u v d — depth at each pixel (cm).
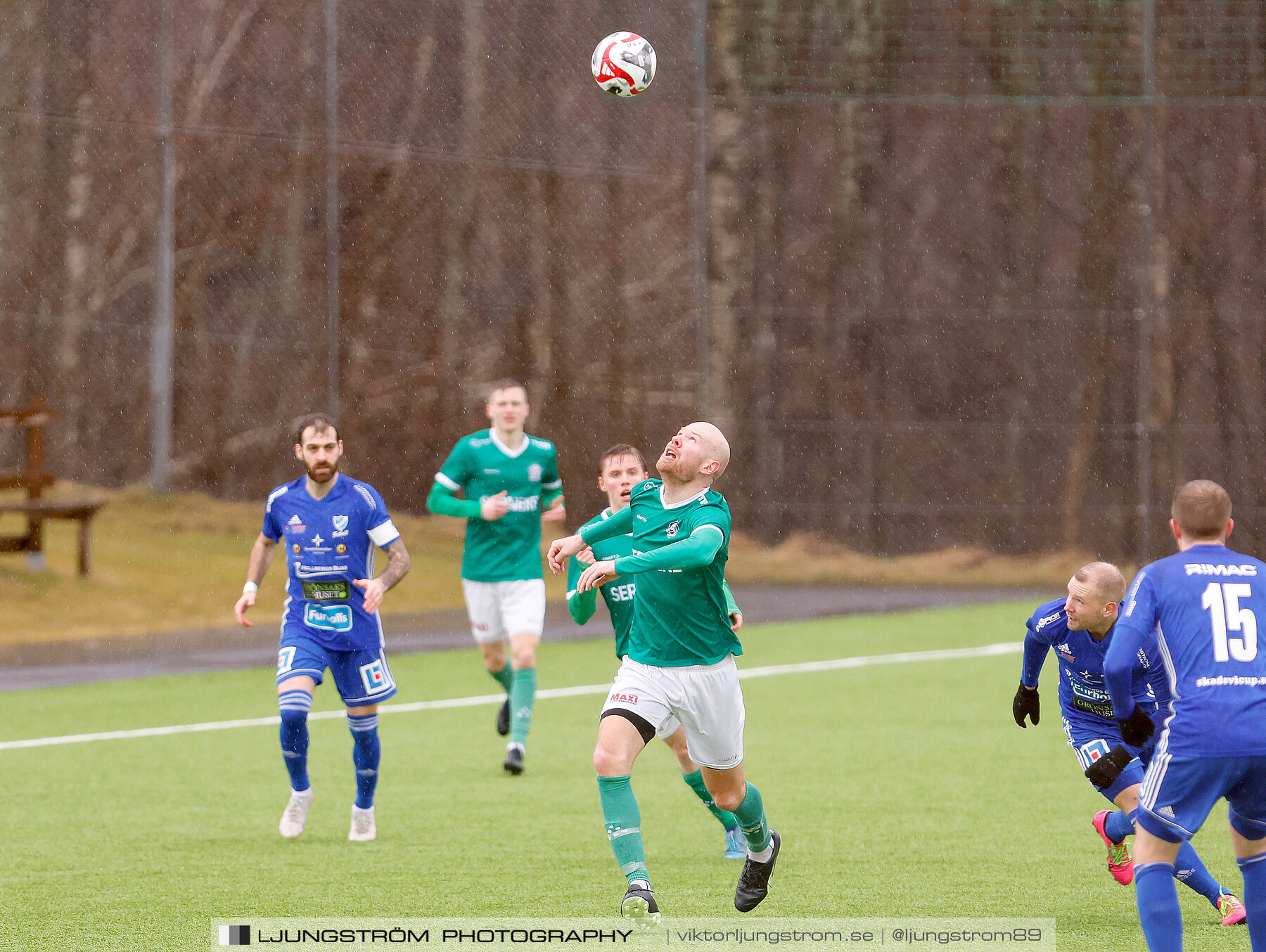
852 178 8100
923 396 7738
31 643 4988
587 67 7694
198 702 3938
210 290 6819
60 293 6769
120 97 6862
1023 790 2689
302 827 2306
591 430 7706
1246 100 6781
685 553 1645
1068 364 7588
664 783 2797
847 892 1931
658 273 7819
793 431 7388
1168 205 7738
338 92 7144
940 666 4609
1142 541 7088
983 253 7981
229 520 6688
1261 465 7338
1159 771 1455
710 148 8075
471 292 7494
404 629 5462
